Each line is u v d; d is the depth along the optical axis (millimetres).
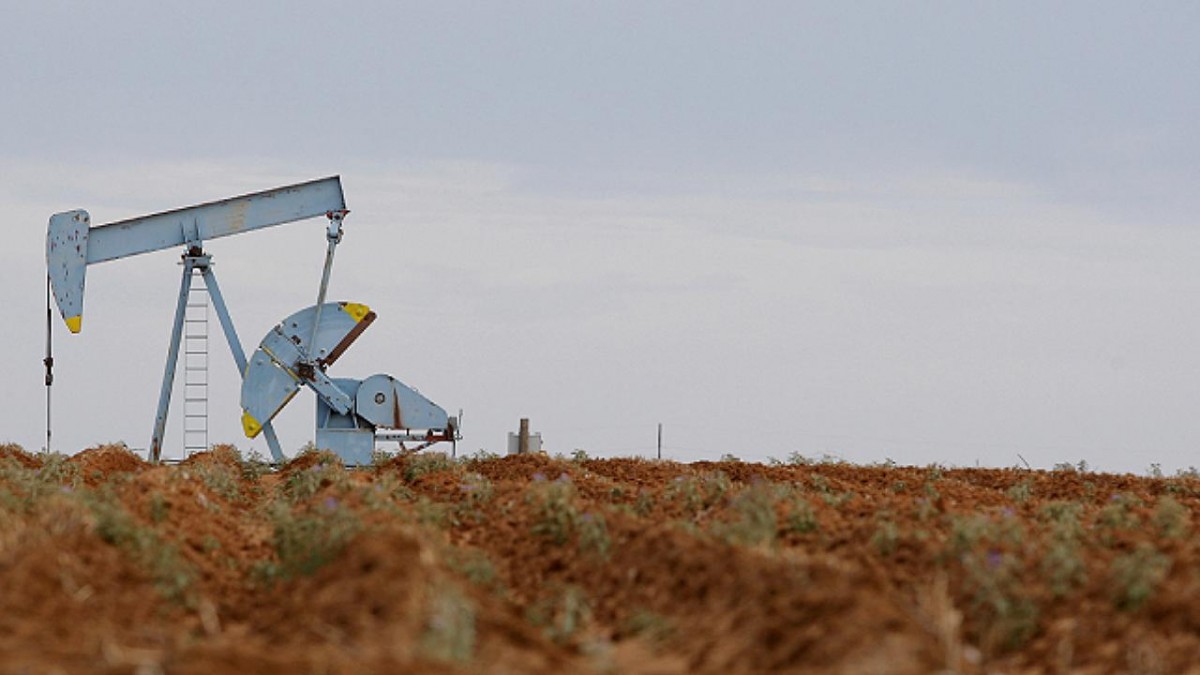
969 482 61656
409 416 73438
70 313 71188
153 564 31984
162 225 72312
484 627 26172
